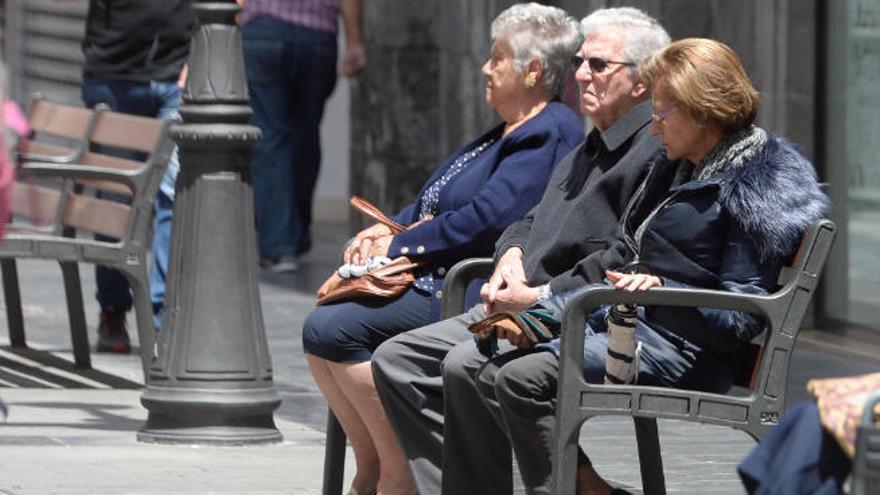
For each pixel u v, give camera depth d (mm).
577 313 15867
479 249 19625
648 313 16578
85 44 31766
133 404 26219
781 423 13289
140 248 26828
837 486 12883
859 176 31438
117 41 31281
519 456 16688
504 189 19500
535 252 18453
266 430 23594
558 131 19734
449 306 19125
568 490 15945
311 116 42938
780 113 31578
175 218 23625
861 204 31469
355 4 42281
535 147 19688
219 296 23312
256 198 42562
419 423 18609
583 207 18109
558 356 16375
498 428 17672
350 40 42375
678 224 16328
